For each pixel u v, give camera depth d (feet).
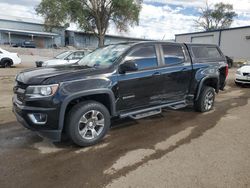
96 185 10.62
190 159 12.97
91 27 122.42
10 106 23.15
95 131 14.84
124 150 14.08
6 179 11.02
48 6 113.09
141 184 10.66
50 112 13.06
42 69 15.46
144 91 16.78
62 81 13.29
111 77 14.92
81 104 14.15
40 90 13.02
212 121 19.58
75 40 182.29
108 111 15.17
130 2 114.21
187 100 20.45
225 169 11.94
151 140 15.57
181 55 19.43
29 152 13.71
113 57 16.01
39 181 10.90
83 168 12.05
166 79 17.97
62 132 14.97
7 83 37.19
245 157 13.21
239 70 39.78
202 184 10.68
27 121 13.39
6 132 16.53
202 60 21.04
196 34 127.34
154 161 12.75
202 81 20.81
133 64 14.84
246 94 32.22
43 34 174.09
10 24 180.96
